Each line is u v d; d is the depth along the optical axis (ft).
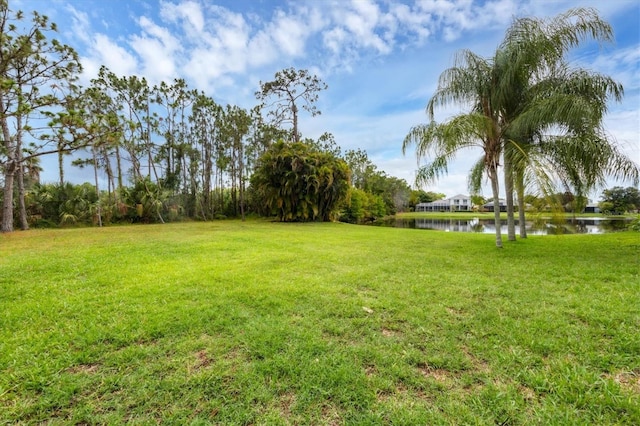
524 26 22.56
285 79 73.51
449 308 9.87
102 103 55.67
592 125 20.84
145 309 9.66
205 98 69.67
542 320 8.76
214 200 80.74
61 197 51.88
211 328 8.30
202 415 5.08
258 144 78.07
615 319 8.66
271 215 70.85
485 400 5.39
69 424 4.93
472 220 106.93
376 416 5.04
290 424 4.90
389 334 8.01
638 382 5.88
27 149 30.60
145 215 59.62
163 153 69.77
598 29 21.71
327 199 61.16
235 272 14.69
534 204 21.88
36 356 6.87
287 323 8.63
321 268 15.79
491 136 22.99
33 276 13.87
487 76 23.94
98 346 7.34
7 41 35.53
